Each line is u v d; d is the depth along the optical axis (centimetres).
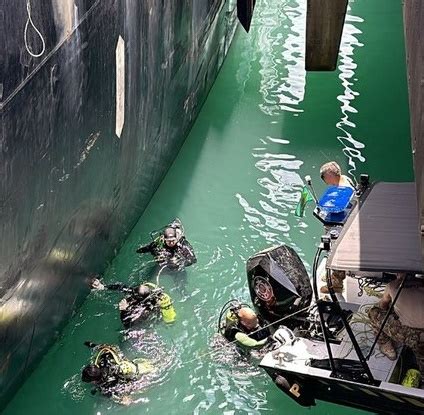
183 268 927
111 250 957
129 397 764
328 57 1178
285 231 1027
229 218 1056
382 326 639
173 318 846
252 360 797
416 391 635
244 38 1612
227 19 1469
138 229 1041
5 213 662
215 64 1413
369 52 1539
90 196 859
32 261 733
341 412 763
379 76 1447
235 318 806
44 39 692
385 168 1171
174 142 1177
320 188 1122
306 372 672
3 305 691
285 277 766
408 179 1142
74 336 845
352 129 1278
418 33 719
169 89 1109
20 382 776
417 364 672
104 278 935
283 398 772
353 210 716
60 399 768
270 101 1367
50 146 733
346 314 744
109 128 887
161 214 1073
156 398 766
